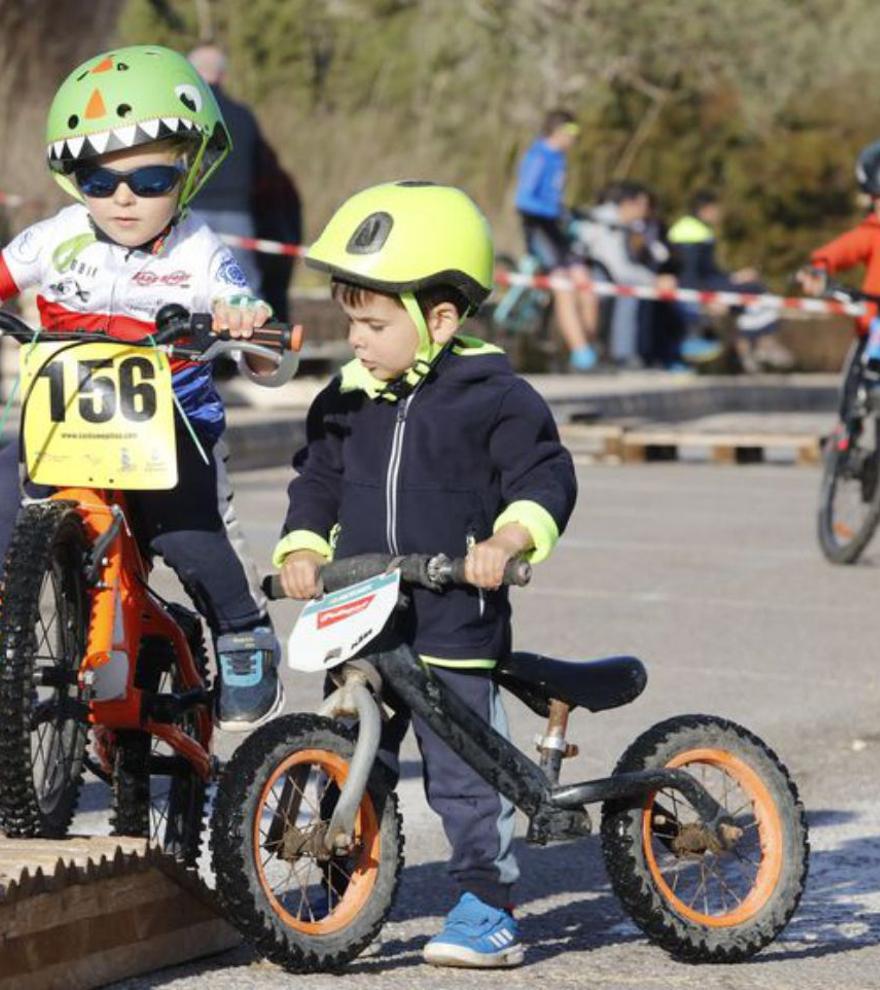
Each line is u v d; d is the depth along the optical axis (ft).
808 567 90.63
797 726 61.93
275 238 138.72
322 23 225.76
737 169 222.07
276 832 40.09
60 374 41.19
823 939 43.34
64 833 40.88
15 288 43.78
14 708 38.52
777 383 182.39
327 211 206.39
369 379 40.75
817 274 89.35
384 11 230.27
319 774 40.93
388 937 42.73
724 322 195.52
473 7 230.89
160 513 42.57
